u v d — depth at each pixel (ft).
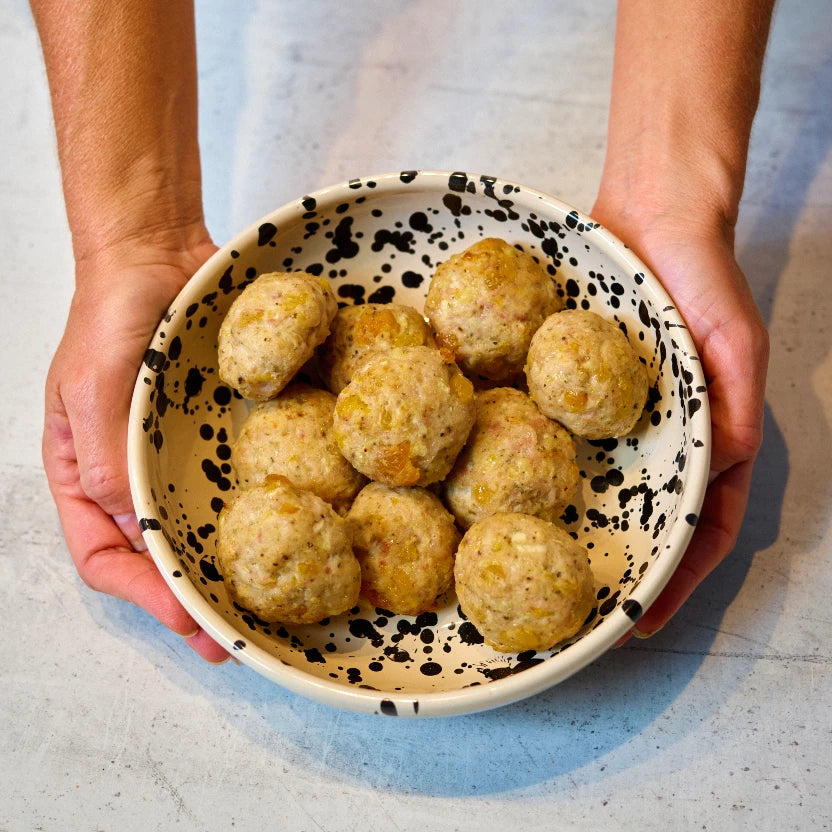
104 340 1.83
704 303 1.79
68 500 1.94
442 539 1.73
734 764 1.85
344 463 1.77
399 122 2.32
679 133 1.88
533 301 1.80
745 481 1.87
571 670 1.58
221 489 1.83
